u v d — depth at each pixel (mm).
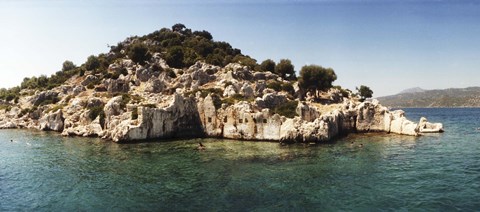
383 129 95500
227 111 87250
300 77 123250
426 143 77062
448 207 36312
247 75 130125
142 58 149125
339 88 145500
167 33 188875
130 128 82562
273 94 98438
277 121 81188
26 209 38375
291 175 49406
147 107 84875
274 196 40344
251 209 36344
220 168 54188
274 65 147875
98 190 44219
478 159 59000
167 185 45562
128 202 39469
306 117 87250
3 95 168750
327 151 67375
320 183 45312
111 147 76188
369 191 41844
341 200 38781
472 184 44094
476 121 148500
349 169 52562
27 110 134375
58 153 70188
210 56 156000
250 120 83562
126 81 131875
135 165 57500
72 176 51406
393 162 57125
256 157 62219
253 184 45188
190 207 37344
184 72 138250
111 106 95312
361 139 83125
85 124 100688
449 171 50750
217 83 120938
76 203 39688
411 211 35375
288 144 76375
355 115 96000
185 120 89688
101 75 146625
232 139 85312
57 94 142000
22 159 64812
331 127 83375
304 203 37969
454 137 87312
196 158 62219
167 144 79125
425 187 43125
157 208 37344
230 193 41656
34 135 101562
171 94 116625
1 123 129750
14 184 48000
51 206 39031
